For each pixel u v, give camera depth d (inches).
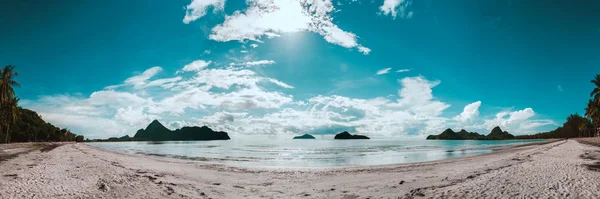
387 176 857.5
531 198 469.7
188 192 592.7
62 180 636.1
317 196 594.6
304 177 884.6
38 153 1606.8
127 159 1413.6
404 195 548.7
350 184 729.6
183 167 1104.2
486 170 869.8
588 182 570.9
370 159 1787.6
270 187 704.4
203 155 2156.7
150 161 1362.0
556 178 627.5
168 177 799.7
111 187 566.9
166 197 531.5
